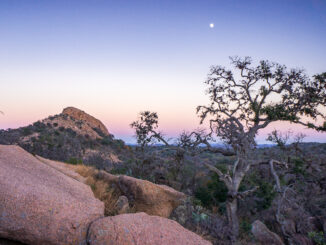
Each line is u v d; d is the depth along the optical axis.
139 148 20.73
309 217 17.59
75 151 48.38
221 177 16.84
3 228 4.48
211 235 10.98
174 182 20.30
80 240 5.01
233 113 20.08
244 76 19.81
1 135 44.50
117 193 11.52
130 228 5.31
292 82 18.94
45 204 4.93
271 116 18.08
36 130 71.62
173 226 6.12
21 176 5.70
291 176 23.75
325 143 53.03
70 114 100.06
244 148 17.42
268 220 17.81
